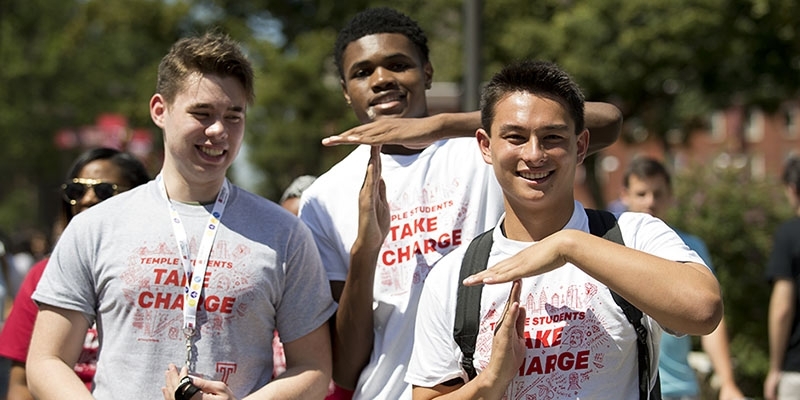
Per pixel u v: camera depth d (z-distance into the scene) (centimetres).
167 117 323
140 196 330
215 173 322
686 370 564
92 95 3409
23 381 404
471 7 866
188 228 321
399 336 351
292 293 332
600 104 362
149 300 312
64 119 3431
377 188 338
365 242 338
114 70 3441
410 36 383
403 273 358
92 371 386
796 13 1391
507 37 1862
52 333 320
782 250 645
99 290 319
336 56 398
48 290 321
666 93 2017
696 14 1720
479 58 867
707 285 263
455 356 301
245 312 317
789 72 1752
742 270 959
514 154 289
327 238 374
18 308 406
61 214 446
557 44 1833
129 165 435
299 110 2033
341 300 349
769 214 960
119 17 2198
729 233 957
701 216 973
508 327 275
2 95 3291
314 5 2147
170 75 322
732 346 956
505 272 272
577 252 267
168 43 2233
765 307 954
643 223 298
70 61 3369
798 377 638
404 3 1947
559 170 289
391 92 378
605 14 1816
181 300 313
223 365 312
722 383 603
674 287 259
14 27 3412
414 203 364
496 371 277
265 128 2056
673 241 288
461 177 362
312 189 383
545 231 298
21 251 1178
